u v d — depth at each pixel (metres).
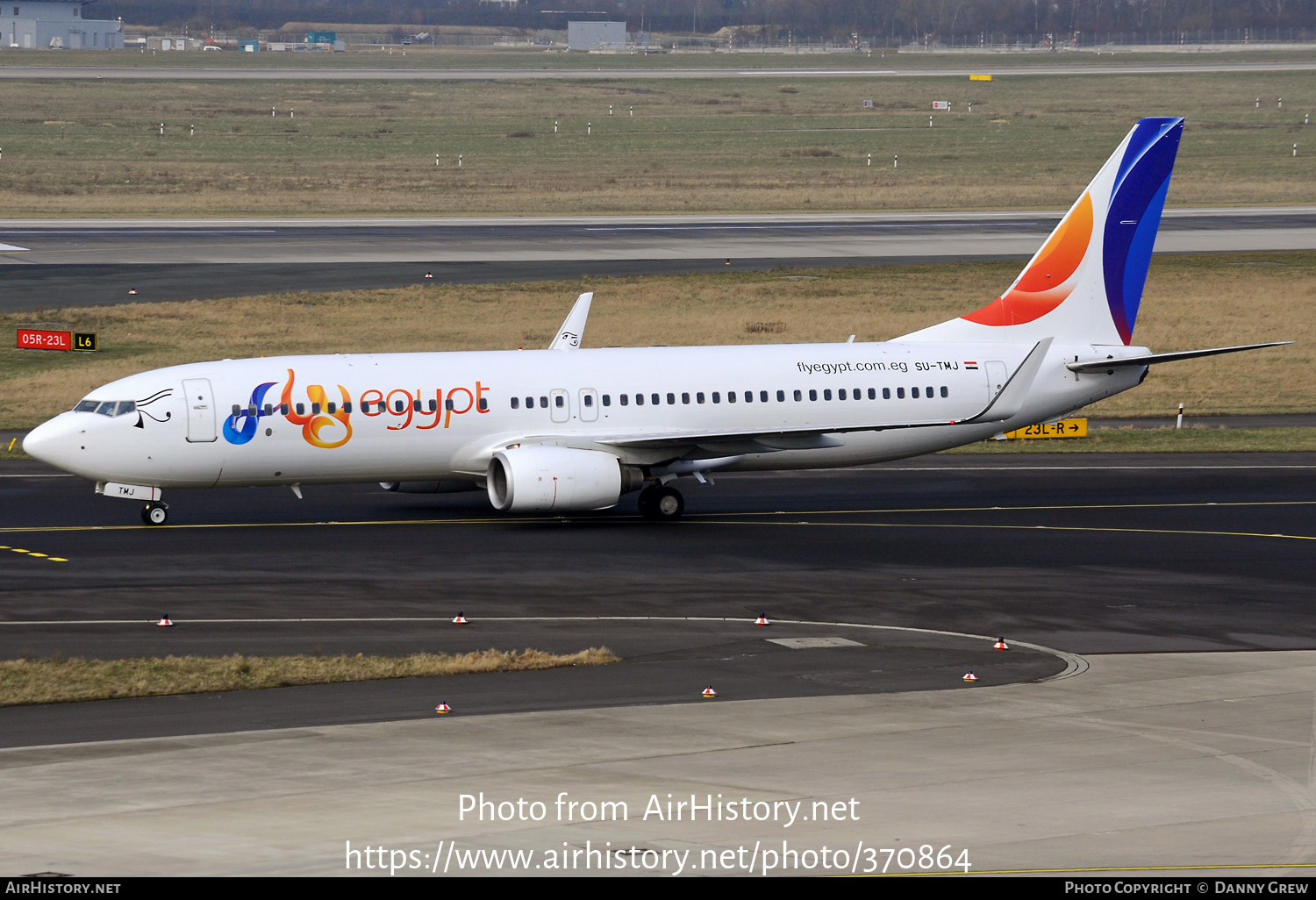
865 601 139.75
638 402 186.12
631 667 114.06
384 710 100.50
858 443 195.62
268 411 174.50
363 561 156.38
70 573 148.75
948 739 93.19
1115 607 137.88
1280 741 93.06
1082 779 84.38
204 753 89.25
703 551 164.25
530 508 174.12
